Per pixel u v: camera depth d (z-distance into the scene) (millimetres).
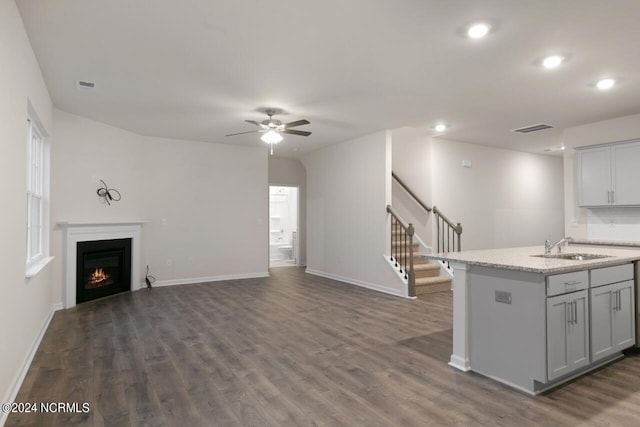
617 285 3098
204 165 6922
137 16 2635
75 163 5137
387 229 5965
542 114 5059
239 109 4812
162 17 2646
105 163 5586
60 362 3102
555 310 2586
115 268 5887
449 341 3633
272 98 4379
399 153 7230
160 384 2697
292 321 4320
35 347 3363
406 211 7148
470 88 4062
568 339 2672
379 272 6094
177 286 6469
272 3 2463
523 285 2633
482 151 7418
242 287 6379
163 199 6531
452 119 5320
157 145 6484
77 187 5172
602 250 3844
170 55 3246
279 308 4930
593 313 2869
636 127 5039
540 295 2533
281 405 2402
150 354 3281
